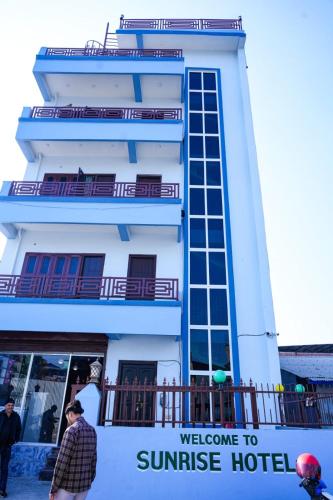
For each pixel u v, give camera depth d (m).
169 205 11.58
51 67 13.79
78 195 12.80
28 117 13.11
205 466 6.24
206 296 11.39
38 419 9.89
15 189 12.19
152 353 10.55
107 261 11.94
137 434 6.44
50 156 13.78
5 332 10.37
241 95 14.58
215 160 13.54
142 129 12.88
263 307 10.96
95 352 10.53
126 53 15.09
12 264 11.77
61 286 11.35
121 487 6.07
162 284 11.53
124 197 11.66
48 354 10.58
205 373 10.34
